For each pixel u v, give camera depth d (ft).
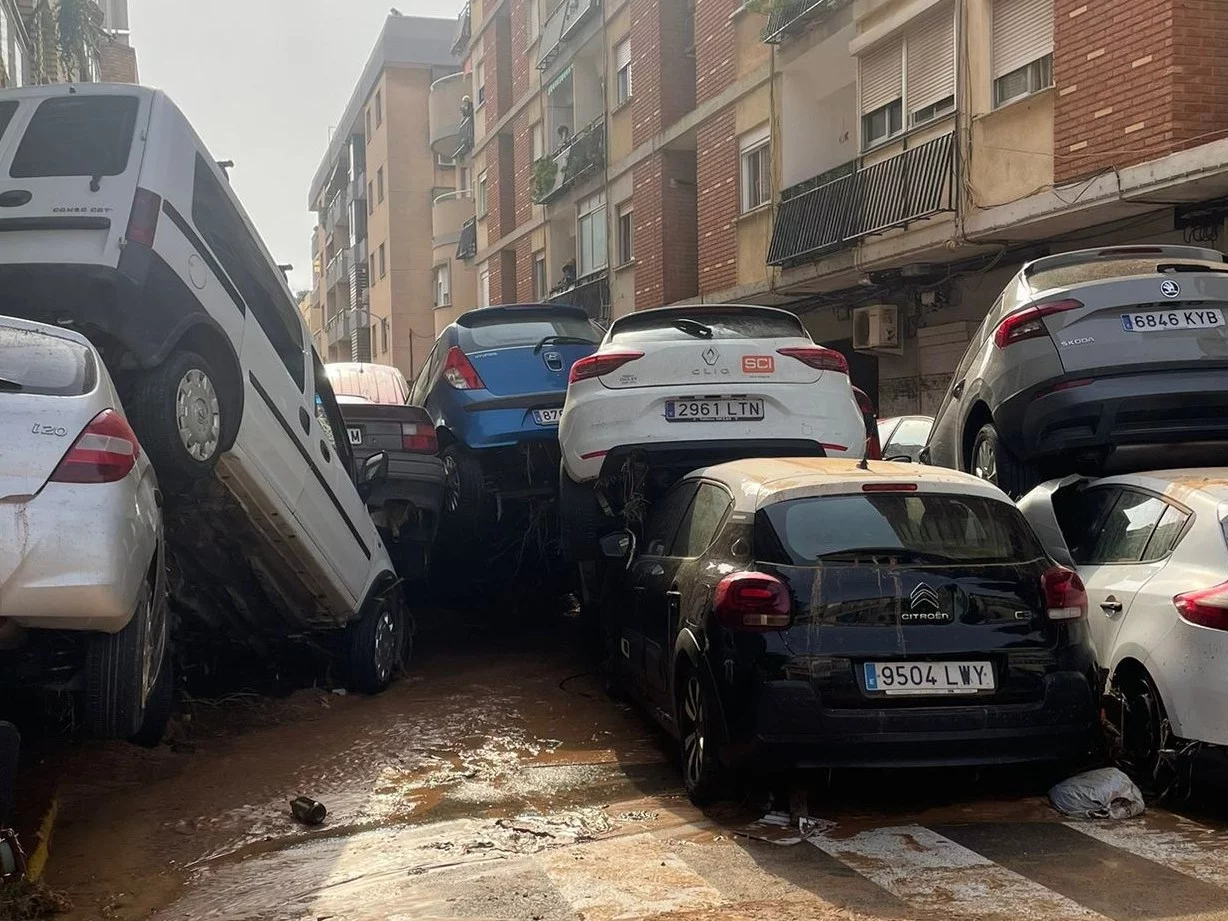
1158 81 33.91
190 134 19.67
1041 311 22.91
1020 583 16.14
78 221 17.11
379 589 26.30
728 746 15.80
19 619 13.43
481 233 117.29
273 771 19.49
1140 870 13.96
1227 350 21.90
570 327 33.50
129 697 14.90
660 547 21.53
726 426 24.08
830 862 14.52
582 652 29.99
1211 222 34.81
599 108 86.02
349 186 179.32
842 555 16.12
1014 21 41.01
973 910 12.80
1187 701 15.67
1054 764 17.26
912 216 44.52
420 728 22.36
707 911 13.02
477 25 117.60
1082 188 36.17
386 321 150.92
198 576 22.56
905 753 15.28
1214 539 16.49
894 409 50.21
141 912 13.61
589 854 15.14
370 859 15.20
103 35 64.69
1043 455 23.30
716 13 62.95
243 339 20.43
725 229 62.08
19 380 13.85
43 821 16.16
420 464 30.32
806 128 56.24
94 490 13.74
